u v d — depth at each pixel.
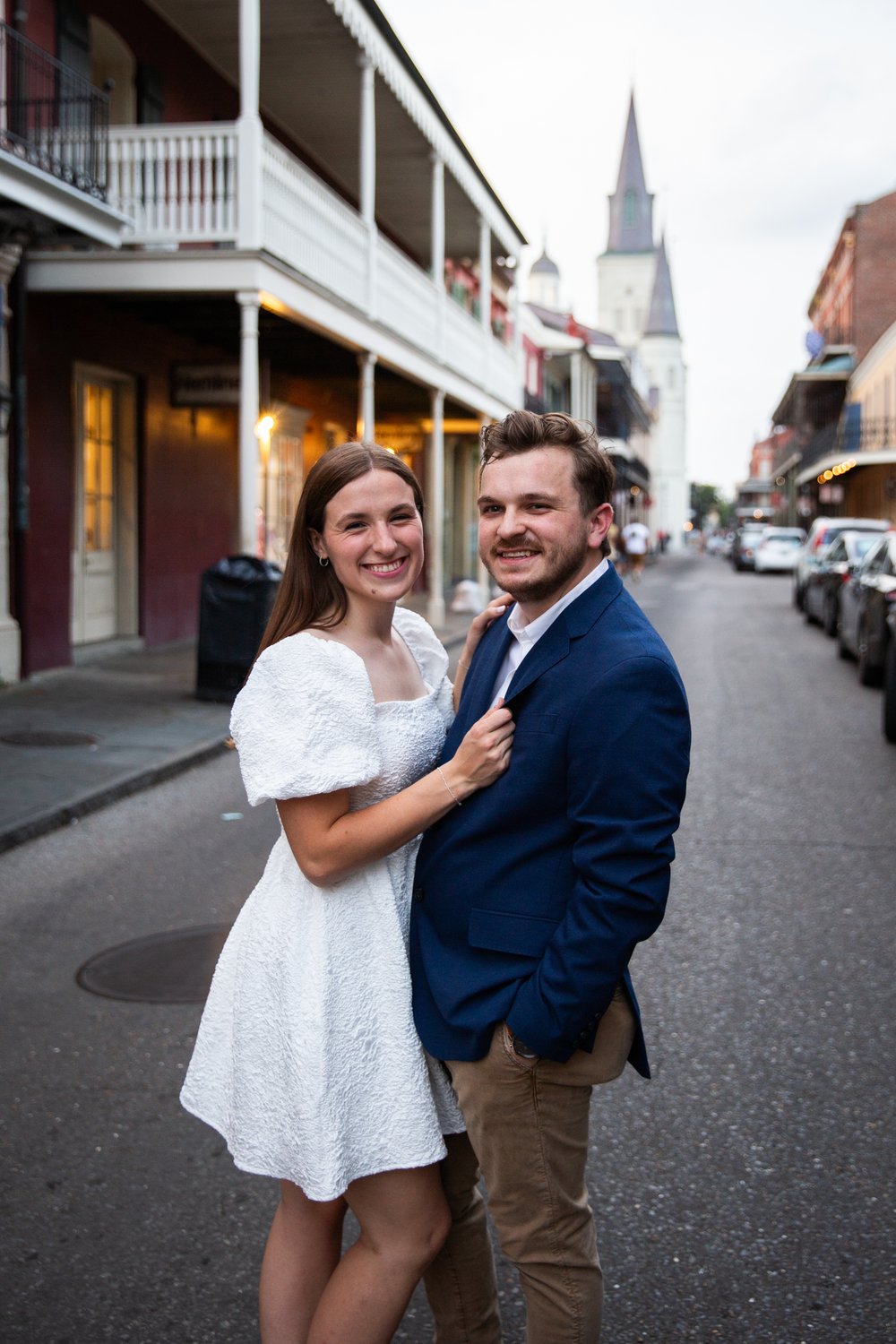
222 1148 3.38
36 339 11.77
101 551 13.84
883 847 6.57
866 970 4.70
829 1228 2.97
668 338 104.56
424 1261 2.12
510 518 1.98
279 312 12.23
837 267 50.69
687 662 15.43
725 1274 2.79
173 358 14.66
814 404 51.66
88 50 12.12
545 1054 1.89
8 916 5.32
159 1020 4.20
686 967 4.76
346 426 21.69
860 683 13.23
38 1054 3.94
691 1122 3.51
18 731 9.16
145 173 11.50
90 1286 2.76
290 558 2.23
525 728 1.96
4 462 11.23
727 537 86.56
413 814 1.99
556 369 41.59
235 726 2.08
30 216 9.81
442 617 18.16
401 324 15.92
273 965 2.09
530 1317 2.09
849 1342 2.56
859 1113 3.55
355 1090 2.05
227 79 15.38
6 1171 3.24
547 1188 2.02
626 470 49.41
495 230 21.66
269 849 6.47
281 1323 2.19
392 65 14.61
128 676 12.11
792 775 8.50
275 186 11.59
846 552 18.45
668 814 1.88
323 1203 2.20
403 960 2.10
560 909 1.95
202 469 15.77
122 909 5.42
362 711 2.04
